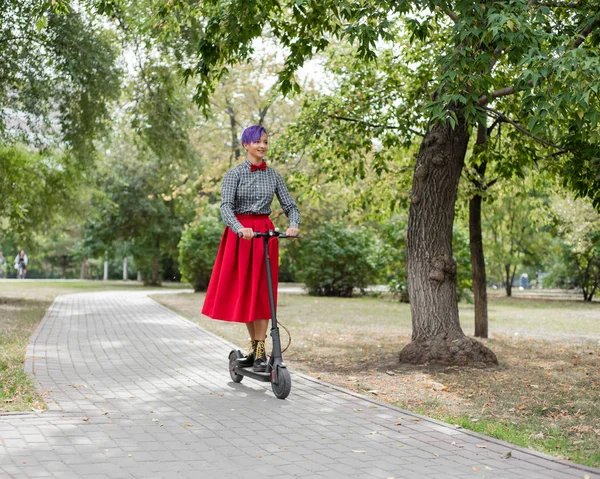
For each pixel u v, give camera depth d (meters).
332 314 16.77
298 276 26.77
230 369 6.56
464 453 4.11
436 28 9.63
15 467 3.52
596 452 4.30
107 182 35.94
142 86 15.44
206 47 7.30
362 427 4.73
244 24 7.07
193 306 18.41
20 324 11.77
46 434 4.24
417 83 10.34
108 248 39.38
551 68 5.59
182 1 8.29
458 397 6.18
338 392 6.05
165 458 3.82
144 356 8.34
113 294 25.77
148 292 28.61
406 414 5.18
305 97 10.91
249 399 5.68
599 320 16.27
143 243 38.62
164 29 9.33
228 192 5.86
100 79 14.12
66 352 8.44
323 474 3.61
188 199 34.00
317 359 8.77
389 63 10.73
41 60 14.09
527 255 31.16
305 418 4.98
